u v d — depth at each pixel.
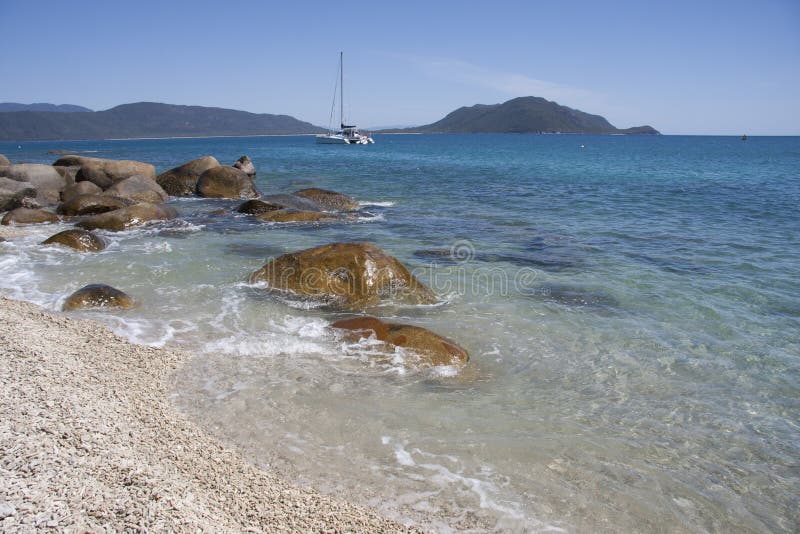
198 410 6.32
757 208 22.05
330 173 38.12
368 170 41.53
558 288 11.13
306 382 7.10
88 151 90.06
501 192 27.42
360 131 122.94
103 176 24.28
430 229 17.20
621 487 5.23
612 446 5.86
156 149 100.12
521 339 8.64
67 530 3.76
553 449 5.77
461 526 4.66
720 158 66.25
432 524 4.66
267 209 19.20
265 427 6.02
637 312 9.83
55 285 10.85
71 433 5.11
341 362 7.72
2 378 6.11
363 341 8.14
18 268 11.98
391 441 5.84
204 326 8.93
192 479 4.86
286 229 16.92
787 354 8.12
